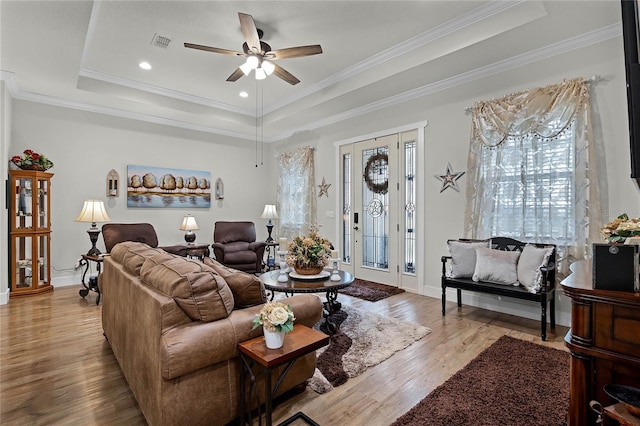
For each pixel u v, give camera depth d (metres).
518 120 3.43
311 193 6.14
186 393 1.48
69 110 4.90
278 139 7.05
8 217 4.07
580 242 3.05
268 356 1.45
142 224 4.89
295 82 3.72
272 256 7.09
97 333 2.97
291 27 3.35
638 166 1.54
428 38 3.50
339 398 1.94
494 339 2.82
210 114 5.69
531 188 3.36
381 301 4.03
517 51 3.33
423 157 4.36
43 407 1.86
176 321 1.52
